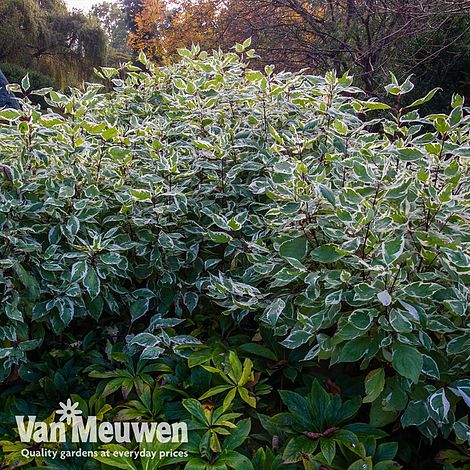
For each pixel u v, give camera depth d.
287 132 2.60
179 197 2.17
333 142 2.30
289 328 1.90
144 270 2.25
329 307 1.72
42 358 2.03
